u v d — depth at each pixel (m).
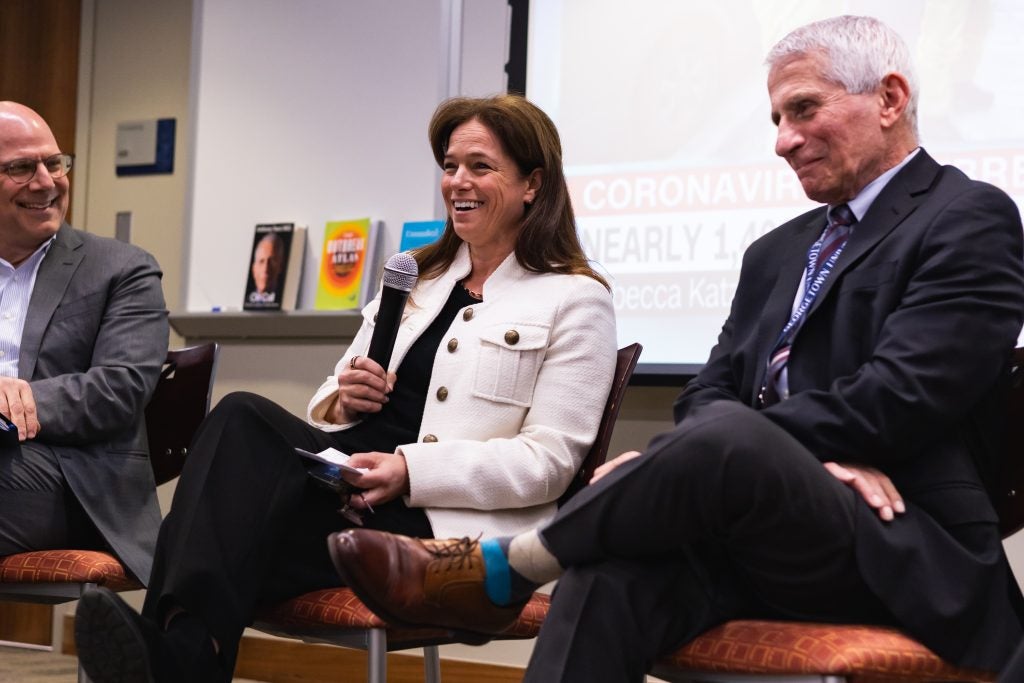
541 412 2.54
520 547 1.93
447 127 2.80
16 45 5.20
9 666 4.52
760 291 2.36
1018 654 1.66
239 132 4.64
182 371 3.19
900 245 2.08
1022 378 2.12
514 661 3.92
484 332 2.63
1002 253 2.01
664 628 1.85
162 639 2.04
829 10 3.66
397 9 4.41
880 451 1.92
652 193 3.87
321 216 4.48
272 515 2.24
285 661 4.34
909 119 2.21
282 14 4.60
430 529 2.47
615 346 2.65
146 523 3.08
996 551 1.92
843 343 2.07
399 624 1.92
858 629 1.83
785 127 2.21
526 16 4.08
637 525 1.81
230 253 4.62
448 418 2.59
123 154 5.10
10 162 3.19
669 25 3.90
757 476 1.76
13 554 2.90
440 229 3.94
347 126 4.46
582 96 4.00
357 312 4.25
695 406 2.30
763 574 1.89
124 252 3.35
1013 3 3.41
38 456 2.97
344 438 2.65
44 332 3.20
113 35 5.18
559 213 2.75
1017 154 3.38
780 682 1.78
